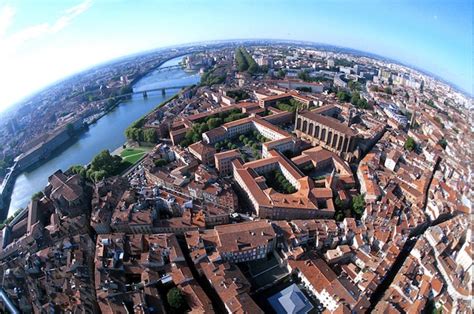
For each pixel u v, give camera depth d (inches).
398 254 7140.8
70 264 6707.7
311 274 6643.7
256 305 5880.9
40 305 6013.8
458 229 7613.2
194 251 6884.8
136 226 7834.6
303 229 7623.0
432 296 6348.4
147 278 6387.8
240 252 6993.1
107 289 6097.4
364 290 6250.0
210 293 6486.2
